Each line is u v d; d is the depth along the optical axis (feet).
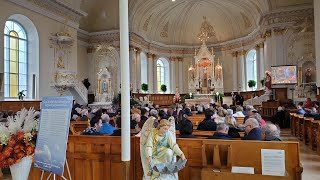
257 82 76.28
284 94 60.80
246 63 82.38
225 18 84.99
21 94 45.52
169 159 12.42
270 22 63.36
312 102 47.39
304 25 60.18
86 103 58.03
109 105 60.90
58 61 54.03
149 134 12.71
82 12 59.62
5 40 45.80
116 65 72.43
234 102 70.85
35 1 48.49
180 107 43.91
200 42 90.27
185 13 86.48
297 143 12.34
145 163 12.76
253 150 12.75
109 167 14.85
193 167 13.93
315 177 19.03
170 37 90.33
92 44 74.90
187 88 90.17
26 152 12.21
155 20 84.28
